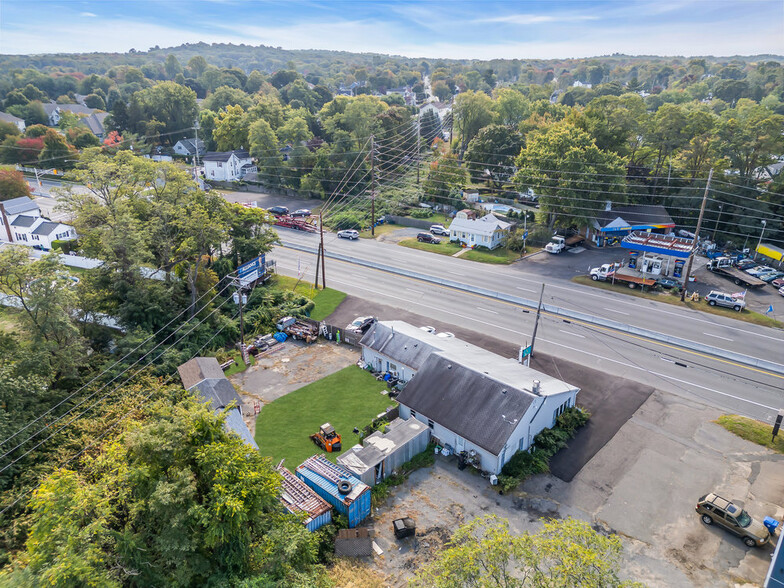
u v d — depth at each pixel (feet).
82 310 151.53
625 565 90.17
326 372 153.28
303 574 74.13
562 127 272.92
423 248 261.85
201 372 134.21
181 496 68.59
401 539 96.12
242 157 407.03
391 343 150.51
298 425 128.88
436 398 125.08
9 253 128.16
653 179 289.94
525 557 62.49
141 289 160.35
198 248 178.91
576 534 64.08
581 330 173.06
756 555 91.86
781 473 110.22
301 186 358.02
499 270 230.27
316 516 94.22
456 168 340.59
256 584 68.54
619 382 142.92
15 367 117.08
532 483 110.11
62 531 65.31
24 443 105.09
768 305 190.39
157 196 198.80
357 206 327.26
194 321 166.81
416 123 490.90
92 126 548.31
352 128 398.62
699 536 96.12
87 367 138.72
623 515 101.19
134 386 132.05
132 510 70.90
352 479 102.42
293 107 589.32
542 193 255.09
